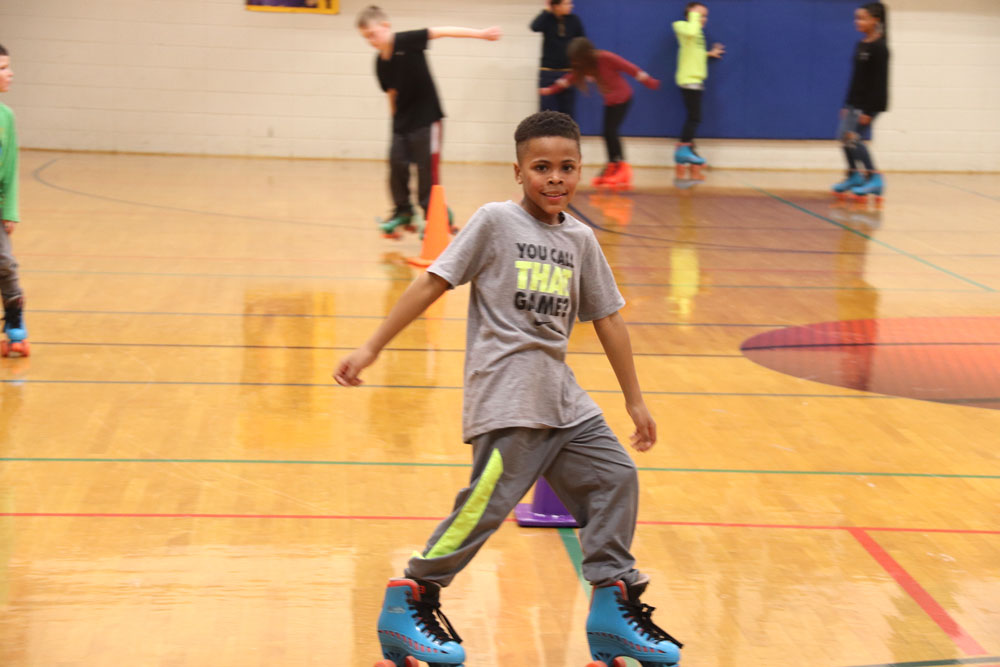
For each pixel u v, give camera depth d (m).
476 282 2.68
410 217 9.23
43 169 12.78
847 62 15.31
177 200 10.99
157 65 14.52
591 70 13.02
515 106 15.05
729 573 3.44
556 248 2.67
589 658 2.90
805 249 9.62
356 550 3.52
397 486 4.08
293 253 8.63
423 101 8.73
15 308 5.56
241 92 14.73
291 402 5.03
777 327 6.84
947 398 5.43
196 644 2.89
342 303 7.04
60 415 4.73
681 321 6.92
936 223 11.30
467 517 2.61
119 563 3.35
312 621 3.04
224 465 4.22
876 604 3.27
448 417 4.91
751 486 4.20
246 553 3.46
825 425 4.98
